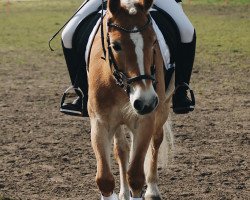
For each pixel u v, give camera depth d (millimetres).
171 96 8656
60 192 8820
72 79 8539
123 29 6465
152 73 6672
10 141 11570
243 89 16359
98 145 7129
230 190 8898
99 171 7066
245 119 13188
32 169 9867
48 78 18391
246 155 10594
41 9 41031
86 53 7770
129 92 6512
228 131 12188
